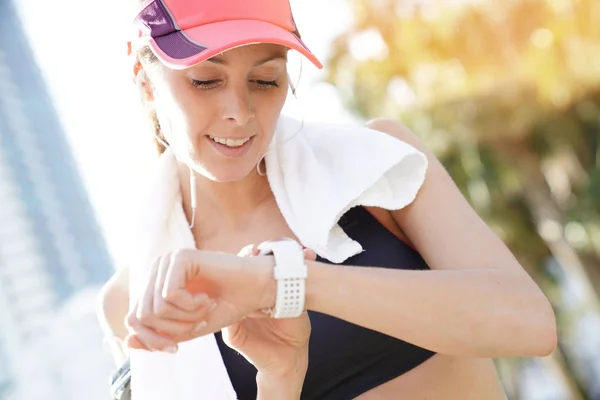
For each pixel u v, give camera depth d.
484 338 1.75
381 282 1.72
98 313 2.30
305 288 1.69
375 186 2.05
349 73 12.58
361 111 12.95
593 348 16.30
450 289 1.75
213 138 1.86
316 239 2.04
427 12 11.85
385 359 2.07
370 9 12.17
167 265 1.63
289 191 2.10
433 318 1.73
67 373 9.28
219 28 1.81
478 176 13.28
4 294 9.52
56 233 10.16
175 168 2.19
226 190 2.12
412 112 12.62
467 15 11.59
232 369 2.07
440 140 12.74
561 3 11.11
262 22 1.86
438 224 2.01
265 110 1.86
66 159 10.37
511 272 1.84
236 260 1.67
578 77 11.53
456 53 11.88
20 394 9.16
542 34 11.29
